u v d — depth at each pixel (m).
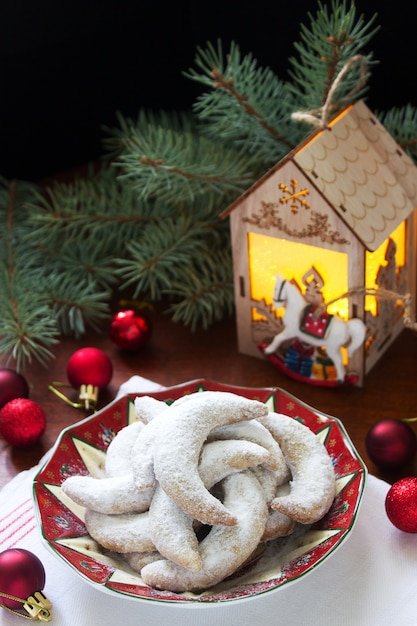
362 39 0.85
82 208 0.96
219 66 0.89
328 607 0.68
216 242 0.98
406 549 0.71
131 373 0.89
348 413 0.83
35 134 1.08
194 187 0.92
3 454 0.81
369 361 0.87
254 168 0.93
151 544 0.67
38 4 1.00
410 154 0.91
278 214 0.81
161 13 1.07
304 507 0.67
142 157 0.87
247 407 0.69
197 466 0.67
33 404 0.81
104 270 0.96
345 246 0.79
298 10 0.94
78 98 1.08
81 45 1.04
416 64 0.93
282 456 0.70
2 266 0.95
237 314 0.89
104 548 0.69
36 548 0.72
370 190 0.80
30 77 1.04
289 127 0.91
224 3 0.98
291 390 0.86
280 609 0.68
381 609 0.67
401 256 0.87
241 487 0.67
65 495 0.71
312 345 0.85
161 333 0.94
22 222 1.00
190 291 0.92
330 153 0.79
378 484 0.75
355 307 0.81
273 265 0.84
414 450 0.77
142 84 1.10
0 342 0.90
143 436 0.69
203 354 0.91
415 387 0.85
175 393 0.78
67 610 0.68
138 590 0.65
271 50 0.98
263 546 0.69
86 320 0.97
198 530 0.68
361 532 0.72
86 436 0.76
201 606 0.63
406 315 0.79
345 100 0.85
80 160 1.13
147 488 0.67
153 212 0.97
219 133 0.94
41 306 0.93
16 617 0.68
